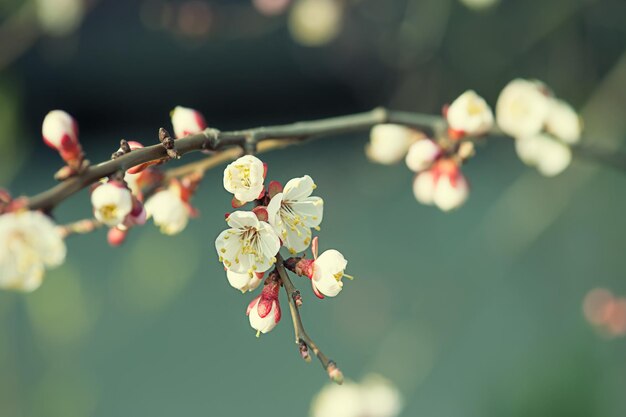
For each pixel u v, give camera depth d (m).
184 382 2.29
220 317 2.46
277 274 0.86
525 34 2.06
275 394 2.22
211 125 3.45
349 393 1.15
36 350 1.78
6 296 1.72
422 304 1.60
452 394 2.05
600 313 1.85
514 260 1.97
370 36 2.29
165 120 3.43
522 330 2.07
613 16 1.99
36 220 0.80
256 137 0.91
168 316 2.44
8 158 1.79
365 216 2.57
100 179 0.84
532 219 1.65
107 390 2.23
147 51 3.06
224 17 2.07
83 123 3.39
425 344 1.54
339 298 2.17
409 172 2.14
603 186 2.05
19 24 1.87
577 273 2.08
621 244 2.04
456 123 0.98
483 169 2.84
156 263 1.66
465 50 2.10
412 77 2.14
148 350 2.34
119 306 2.37
